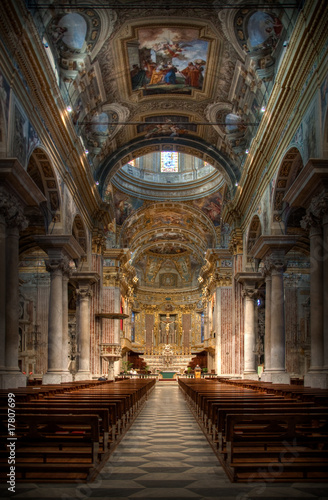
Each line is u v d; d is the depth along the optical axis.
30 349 27.23
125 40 17.55
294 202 13.21
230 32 16.58
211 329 41.47
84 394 10.91
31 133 13.80
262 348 29.75
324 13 11.39
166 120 24.59
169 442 8.31
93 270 24.55
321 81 12.20
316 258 12.09
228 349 33.72
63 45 15.95
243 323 25.38
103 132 23.36
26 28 11.98
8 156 11.73
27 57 12.64
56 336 17.66
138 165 38.56
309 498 4.68
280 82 14.91
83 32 15.88
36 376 27.11
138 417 12.96
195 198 37.81
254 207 21.95
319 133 12.28
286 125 15.79
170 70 20.17
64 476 5.39
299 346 26.88
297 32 12.88
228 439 5.64
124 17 16.16
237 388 14.77
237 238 25.44
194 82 20.95
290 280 27.33
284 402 8.19
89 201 23.11
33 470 5.48
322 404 8.23
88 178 21.47
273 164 17.77
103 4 14.98
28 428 6.41
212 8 15.05
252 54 16.75
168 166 39.12
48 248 17.89
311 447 5.78
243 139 23.28
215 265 36.66
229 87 20.19
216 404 7.38
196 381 24.08
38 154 15.38
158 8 15.54
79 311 22.98
